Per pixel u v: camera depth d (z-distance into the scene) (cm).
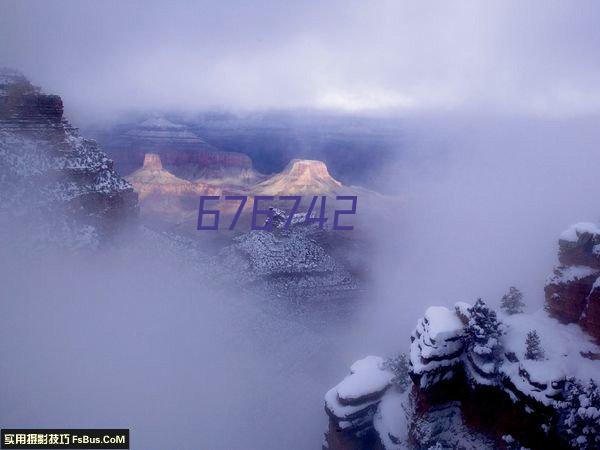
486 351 2605
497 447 2572
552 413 2305
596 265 2652
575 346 2506
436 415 2809
